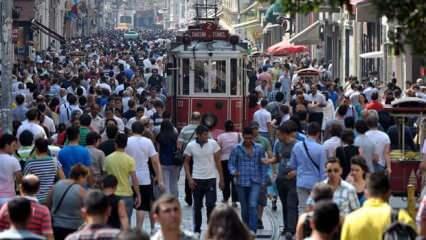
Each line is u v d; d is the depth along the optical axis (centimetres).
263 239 3716
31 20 11869
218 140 4084
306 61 11494
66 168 3347
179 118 6216
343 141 3491
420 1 2120
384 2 2141
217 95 6191
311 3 2217
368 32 9819
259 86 7506
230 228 1962
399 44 2181
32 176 2658
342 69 11356
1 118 5028
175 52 6219
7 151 3206
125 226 2784
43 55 13712
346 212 2723
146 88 7731
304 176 3384
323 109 5678
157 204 2078
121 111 5384
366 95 6294
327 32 11975
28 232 2273
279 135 3634
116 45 19650
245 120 6191
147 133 4056
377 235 2339
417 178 3850
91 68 10425
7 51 5072
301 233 2419
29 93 6500
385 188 2369
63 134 4119
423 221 2447
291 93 7469
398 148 4009
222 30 6253
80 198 2822
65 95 6028
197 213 3738
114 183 2878
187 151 3734
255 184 3656
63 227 2816
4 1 5084
